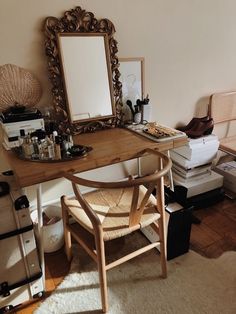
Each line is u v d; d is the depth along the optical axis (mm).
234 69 2342
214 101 2207
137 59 1789
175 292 1349
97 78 1641
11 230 1131
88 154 1351
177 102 2133
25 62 1449
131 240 1722
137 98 1878
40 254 1313
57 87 1525
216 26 2061
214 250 1624
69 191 1854
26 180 1142
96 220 1087
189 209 1471
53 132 1348
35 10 1390
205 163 2047
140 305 1285
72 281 1428
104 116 1717
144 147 1445
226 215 1972
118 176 2068
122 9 1622
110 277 1441
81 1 1490
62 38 1476
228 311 1248
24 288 1267
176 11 1822
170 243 1494
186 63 2037
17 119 1323
